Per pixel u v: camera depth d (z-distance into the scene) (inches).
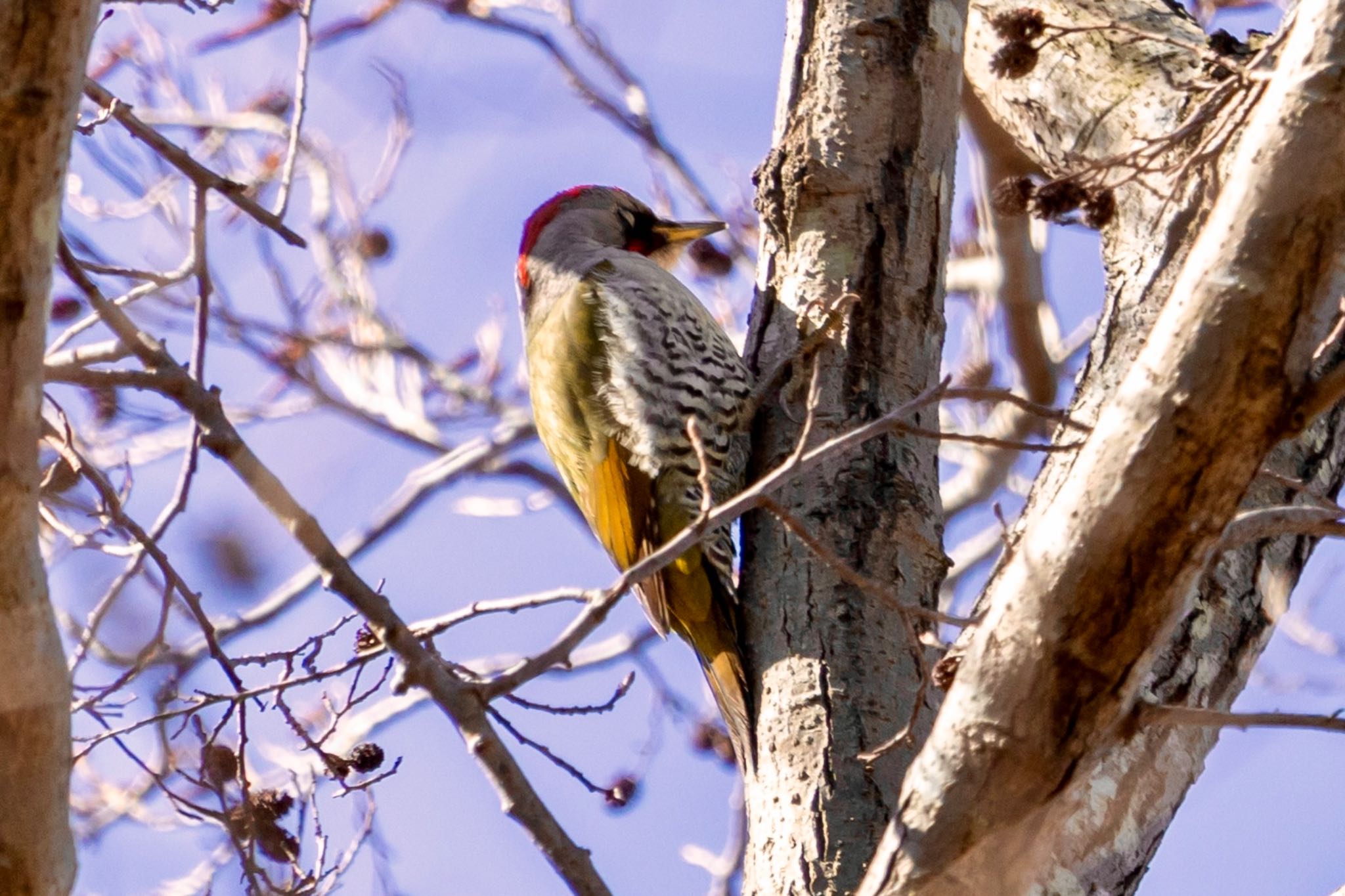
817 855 303.9
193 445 297.7
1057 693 225.9
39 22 199.6
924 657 274.7
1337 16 213.9
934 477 363.9
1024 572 226.8
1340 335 270.7
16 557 212.5
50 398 303.4
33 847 221.3
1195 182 344.2
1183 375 216.1
